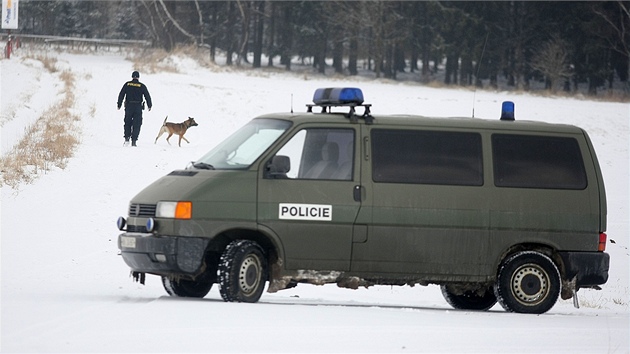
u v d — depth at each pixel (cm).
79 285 3547
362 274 3272
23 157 6588
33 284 3481
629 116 12681
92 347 2247
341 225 3234
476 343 2573
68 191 5762
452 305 3766
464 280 3353
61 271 3831
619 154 10506
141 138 8562
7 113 9119
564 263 3441
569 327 2997
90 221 5019
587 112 12738
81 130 8394
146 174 6588
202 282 3450
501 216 3375
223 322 2662
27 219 4922
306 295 3925
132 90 7769
